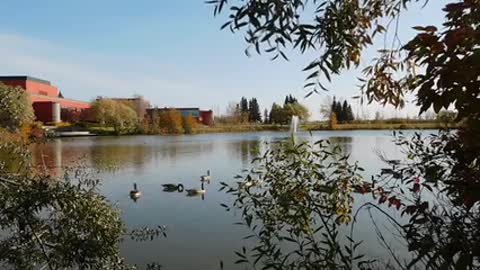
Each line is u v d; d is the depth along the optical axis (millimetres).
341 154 2576
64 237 3818
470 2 1273
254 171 2656
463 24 1278
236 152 36500
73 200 3920
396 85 2139
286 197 2279
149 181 21328
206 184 20188
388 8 2039
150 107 82500
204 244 10344
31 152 4531
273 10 1205
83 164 8320
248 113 92250
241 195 2545
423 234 1585
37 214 4047
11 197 3727
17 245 3770
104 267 3990
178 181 21281
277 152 2477
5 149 4172
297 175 2357
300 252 2154
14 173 4004
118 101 74312
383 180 2350
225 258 9242
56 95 78938
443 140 1612
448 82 1172
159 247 10156
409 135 2273
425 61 1271
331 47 1435
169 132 72750
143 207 15164
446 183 1437
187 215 13727
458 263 1334
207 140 54625
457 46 1186
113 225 4270
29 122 4613
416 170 2066
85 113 69750
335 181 2316
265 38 1215
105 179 21594
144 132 70938
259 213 2406
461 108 1170
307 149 2439
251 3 1207
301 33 1255
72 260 3799
